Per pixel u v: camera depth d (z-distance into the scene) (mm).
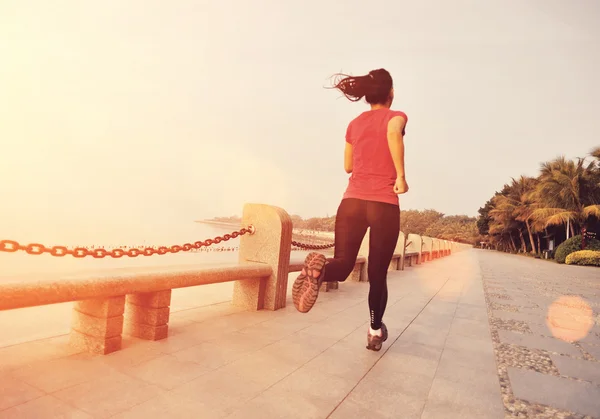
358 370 2504
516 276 11906
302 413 1825
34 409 1644
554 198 36656
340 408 1922
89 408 1698
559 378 2635
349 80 2703
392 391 2205
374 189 2535
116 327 2480
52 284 2006
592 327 4457
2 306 1788
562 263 30125
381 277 2758
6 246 2186
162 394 1909
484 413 2000
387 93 2676
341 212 2590
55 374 2037
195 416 1703
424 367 2674
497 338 3678
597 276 15156
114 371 2152
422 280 8578
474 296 6531
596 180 34281
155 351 2547
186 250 3238
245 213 4363
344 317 4098
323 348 2920
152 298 2779
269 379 2223
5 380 1907
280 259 4191
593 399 2277
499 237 77438
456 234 119875
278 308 4254
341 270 2328
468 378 2521
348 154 2873
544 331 4094
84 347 2453
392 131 2432
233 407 1827
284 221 4203
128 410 1711
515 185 62125
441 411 1982
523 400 2215
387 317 4312
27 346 2447
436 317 4508
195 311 3863
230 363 2434
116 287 2361
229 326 3354
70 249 2389
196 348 2676
